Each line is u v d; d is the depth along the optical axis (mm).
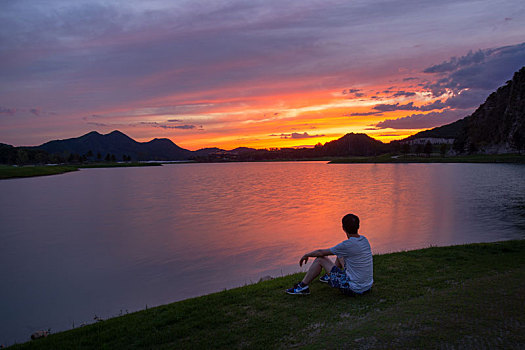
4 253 17625
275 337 5309
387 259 10438
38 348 5781
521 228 19719
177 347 5246
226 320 6133
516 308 5805
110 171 154750
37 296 11641
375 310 6098
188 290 11789
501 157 144375
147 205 36750
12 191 57656
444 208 28703
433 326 5238
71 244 19359
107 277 13523
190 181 79125
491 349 4430
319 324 5660
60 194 51031
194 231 22203
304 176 88625
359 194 42062
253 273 13406
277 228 22469
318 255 6840
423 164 151625
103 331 6254
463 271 8688
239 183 69125
